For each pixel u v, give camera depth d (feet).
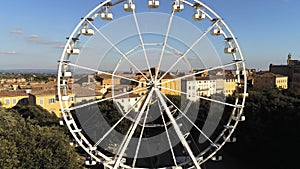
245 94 69.46
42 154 109.40
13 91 333.62
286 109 159.63
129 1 66.44
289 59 423.64
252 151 166.81
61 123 66.64
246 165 163.32
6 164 100.12
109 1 66.18
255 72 437.58
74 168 117.50
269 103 174.91
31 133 118.01
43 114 234.38
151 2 66.74
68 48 65.31
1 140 105.09
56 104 284.61
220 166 161.48
